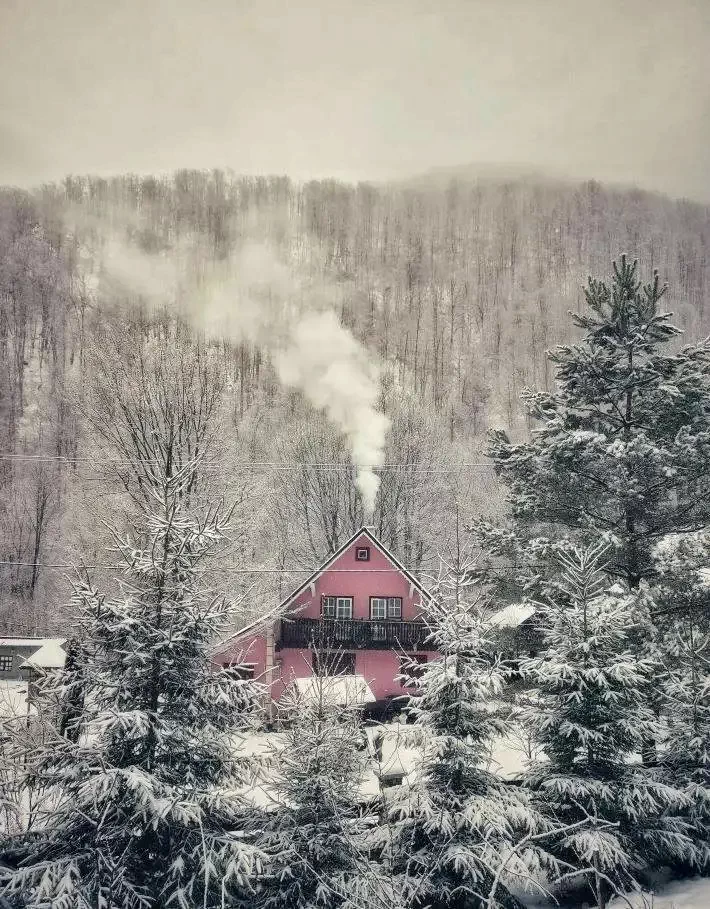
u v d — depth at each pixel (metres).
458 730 10.39
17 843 7.68
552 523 17.02
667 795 10.10
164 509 8.61
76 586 8.30
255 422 48.16
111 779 7.10
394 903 8.46
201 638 8.38
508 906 9.83
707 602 13.62
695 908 9.09
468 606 10.95
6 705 10.32
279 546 35.03
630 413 16.56
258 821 8.66
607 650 10.82
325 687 10.25
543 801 10.54
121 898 7.14
